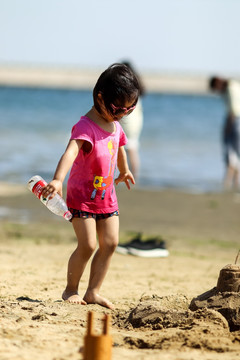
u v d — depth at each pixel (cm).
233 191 3600
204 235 2555
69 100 17875
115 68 1284
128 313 1200
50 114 11131
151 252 2153
